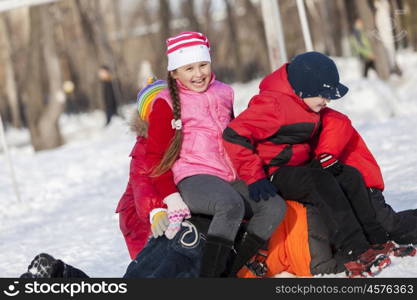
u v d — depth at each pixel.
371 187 6.95
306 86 6.45
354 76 35.59
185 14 63.03
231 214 6.12
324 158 6.64
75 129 46.69
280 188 6.56
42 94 35.09
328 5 51.78
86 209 13.56
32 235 11.76
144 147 6.93
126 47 71.38
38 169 22.22
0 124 15.23
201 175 6.43
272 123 6.47
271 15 13.53
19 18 58.75
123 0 73.50
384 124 18.19
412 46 45.19
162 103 6.53
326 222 6.41
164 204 6.46
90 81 56.56
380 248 6.53
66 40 57.44
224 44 74.06
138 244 7.25
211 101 6.62
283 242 6.73
